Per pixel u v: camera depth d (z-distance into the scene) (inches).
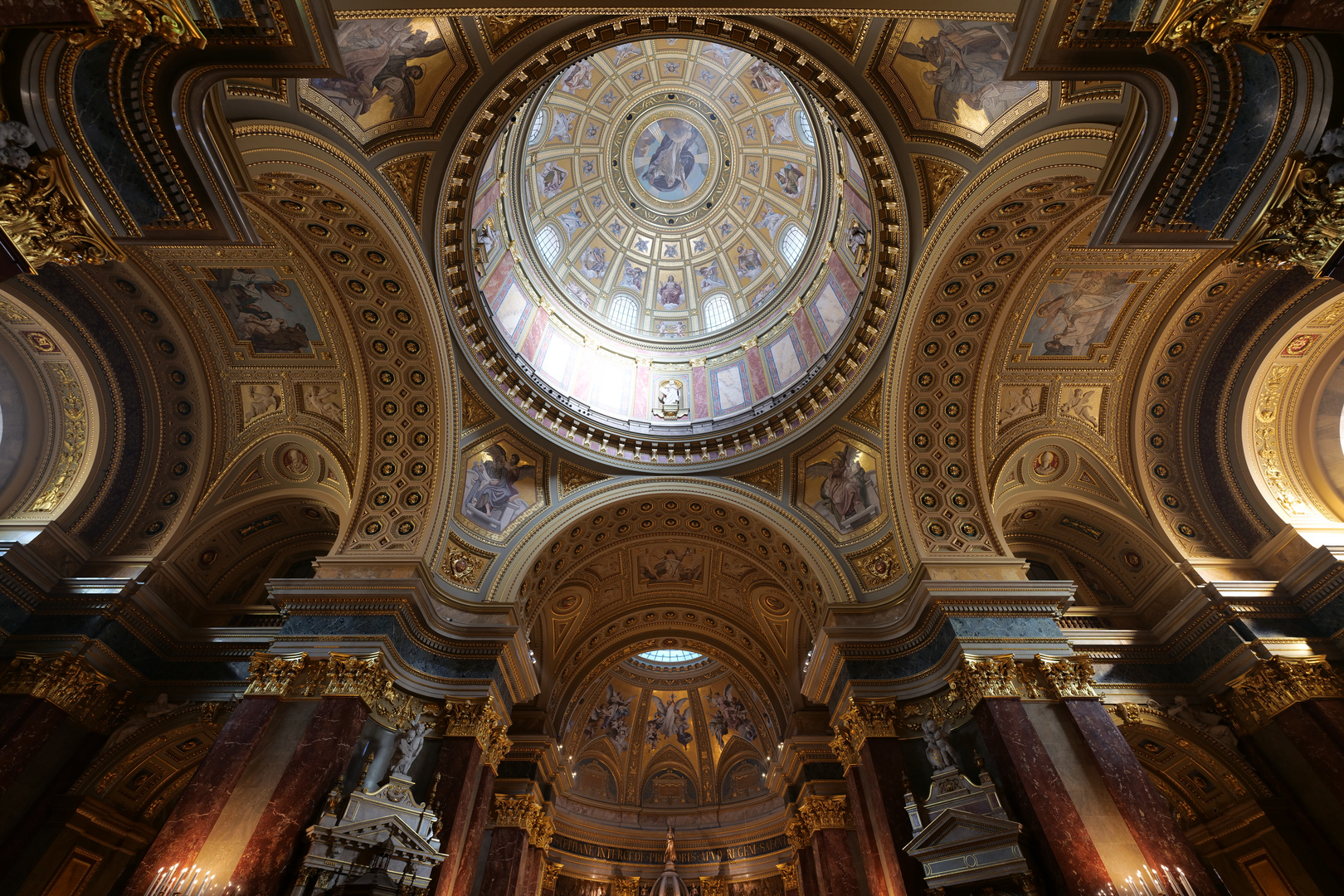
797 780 831.1
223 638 585.6
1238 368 590.2
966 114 460.8
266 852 393.4
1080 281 555.8
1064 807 422.9
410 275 538.3
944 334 593.0
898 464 626.5
